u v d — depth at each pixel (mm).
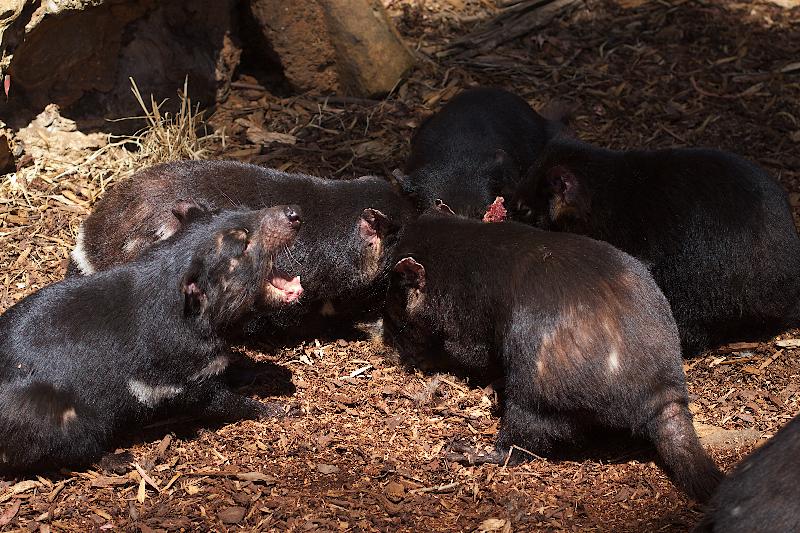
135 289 5281
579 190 6574
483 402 5863
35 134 7820
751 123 8844
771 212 6230
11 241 6996
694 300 6293
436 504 4945
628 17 10336
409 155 8016
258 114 8820
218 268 5238
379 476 5160
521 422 5211
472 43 9938
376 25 9125
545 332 5066
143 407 5316
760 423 5555
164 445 5383
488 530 4734
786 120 8883
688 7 10453
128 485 5113
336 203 6402
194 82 8625
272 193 6359
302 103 9008
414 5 10453
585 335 4977
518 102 8180
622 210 6477
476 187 7098
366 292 6449
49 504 4953
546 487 5086
